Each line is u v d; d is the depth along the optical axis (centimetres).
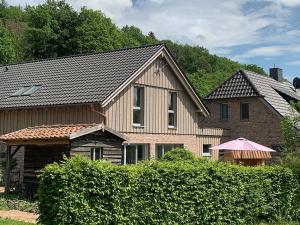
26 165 2033
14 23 8175
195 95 3009
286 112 3716
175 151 2023
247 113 3762
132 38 7925
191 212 1376
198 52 8619
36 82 2783
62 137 1856
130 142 2519
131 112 2531
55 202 1095
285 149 2827
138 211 1235
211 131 3325
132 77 2475
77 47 6194
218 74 8081
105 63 2697
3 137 2064
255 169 1645
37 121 2544
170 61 2809
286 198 1770
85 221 1116
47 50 6262
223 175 1495
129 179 1206
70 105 2358
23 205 1755
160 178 1294
